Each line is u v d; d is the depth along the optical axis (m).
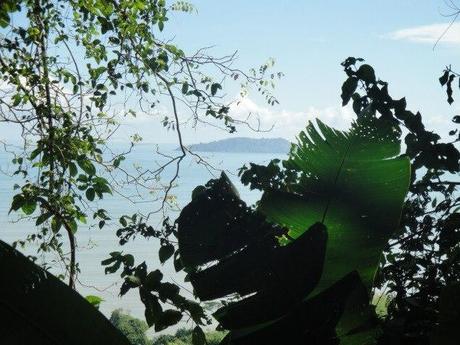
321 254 1.69
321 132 1.94
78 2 5.50
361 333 1.82
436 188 3.35
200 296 1.74
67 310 1.28
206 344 3.15
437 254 3.11
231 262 1.74
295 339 1.68
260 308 1.68
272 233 1.81
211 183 1.90
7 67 5.21
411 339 2.14
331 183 1.89
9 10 5.04
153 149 5.06
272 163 3.13
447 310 1.70
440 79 3.28
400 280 3.08
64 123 5.34
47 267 4.72
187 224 1.83
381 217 1.86
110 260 3.29
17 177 5.09
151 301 3.01
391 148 1.90
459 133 3.24
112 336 1.30
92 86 5.46
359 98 3.12
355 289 1.72
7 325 1.23
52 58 5.46
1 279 1.23
